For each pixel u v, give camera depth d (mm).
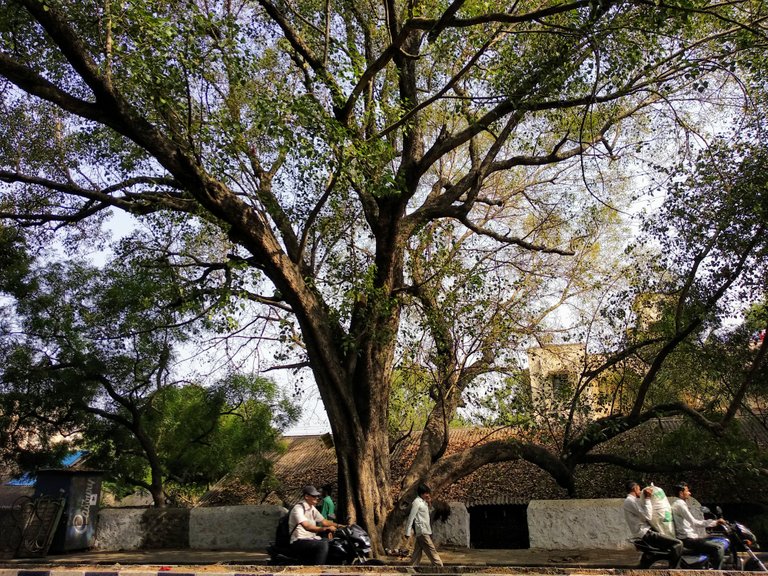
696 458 12648
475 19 9320
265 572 5887
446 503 12367
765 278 12070
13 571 6105
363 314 11438
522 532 15000
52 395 15555
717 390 14008
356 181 10383
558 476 12906
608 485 15109
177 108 9469
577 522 11469
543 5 11023
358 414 11461
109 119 9148
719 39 10469
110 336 15836
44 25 8281
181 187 12367
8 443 16500
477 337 12172
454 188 12703
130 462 18297
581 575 5699
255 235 10367
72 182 13070
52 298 15719
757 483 13039
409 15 11430
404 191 11773
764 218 11062
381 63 10133
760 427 15773
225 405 18375
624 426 12727
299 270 11227
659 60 10281
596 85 10055
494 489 15758
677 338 12109
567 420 13031
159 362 16688
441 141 11844
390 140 12398
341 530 8430
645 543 8148
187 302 12523
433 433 13242
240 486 19688
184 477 20297
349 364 11555
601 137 13820
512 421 12250
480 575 5727
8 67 8609
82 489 12688
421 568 5980
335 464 19734
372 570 6051
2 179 11266
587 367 13445
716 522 8234
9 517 12570
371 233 13203
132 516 13062
